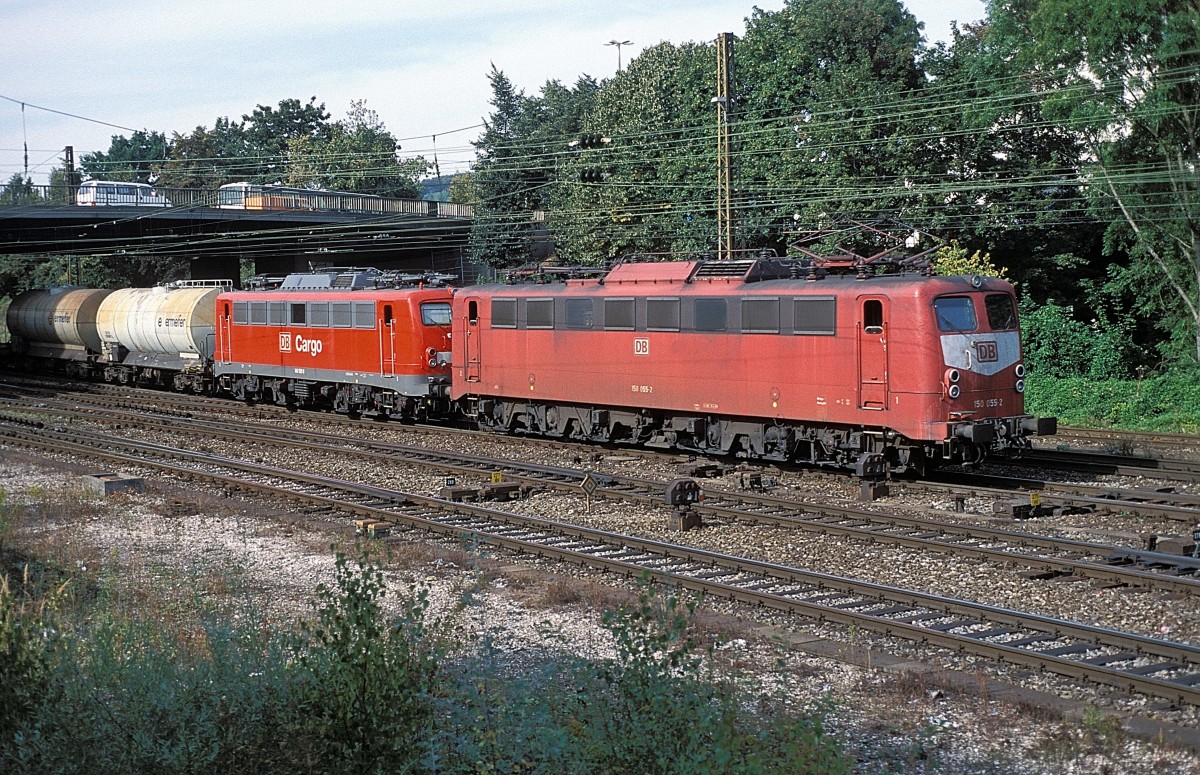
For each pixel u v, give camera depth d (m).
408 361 30.36
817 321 21.03
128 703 8.23
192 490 21.25
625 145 51.22
